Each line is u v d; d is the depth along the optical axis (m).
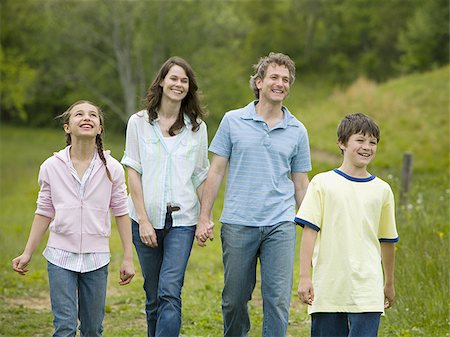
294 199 6.68
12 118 64.94
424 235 10.10
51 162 6.24
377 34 75.50
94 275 6.21
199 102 6.95
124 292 10.62
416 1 71.62
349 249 5.75
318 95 71.31
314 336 5.90
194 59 49.75
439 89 32.50
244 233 6.53
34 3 51.78
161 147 6.83
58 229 6.14
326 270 5.78
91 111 6.24
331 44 80.62
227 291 6.62
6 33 54.66
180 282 6.57
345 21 80.19
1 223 20.08
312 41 81.38
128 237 6.43
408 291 8.42
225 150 6.72
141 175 6.86
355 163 5.88
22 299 10.10
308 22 82.00
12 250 14.18
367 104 32.00
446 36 65.69
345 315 5.82
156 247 6.80
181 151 6.83
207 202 6.70
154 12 49.47
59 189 6.19
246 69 74.81
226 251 6.60
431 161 25.88
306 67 79.38
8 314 9.01
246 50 78.06
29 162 44.94
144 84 50.88
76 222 6.15
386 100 31.83
